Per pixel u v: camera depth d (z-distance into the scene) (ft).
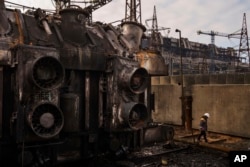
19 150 23.06
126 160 32.24
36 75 22.89
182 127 59.52
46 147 25.12
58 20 32.22
